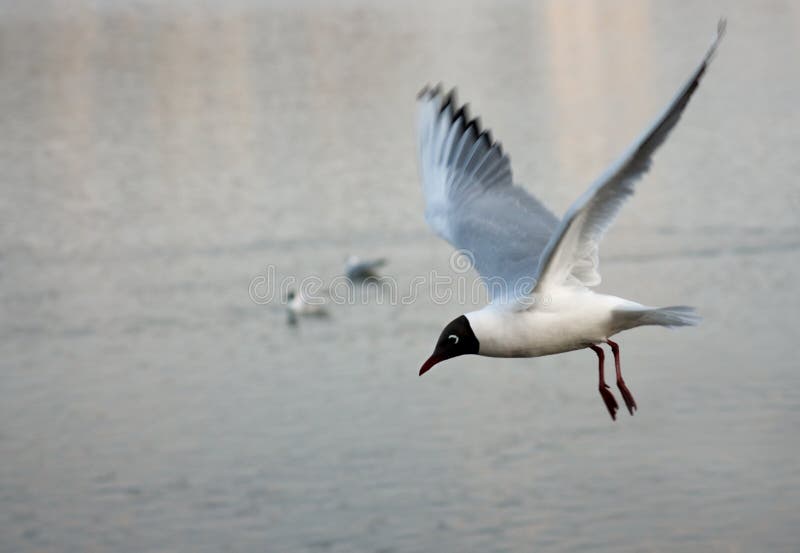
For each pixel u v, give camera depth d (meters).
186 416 17.36
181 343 20.72
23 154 36.97
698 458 15.16
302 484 15.11
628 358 18.53
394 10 64.94
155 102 44.38
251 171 33.59
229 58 52.78
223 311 22.41
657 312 7.23
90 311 22.66
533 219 7.97
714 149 33.09
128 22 64.81
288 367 19.28
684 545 13.36
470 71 47.25
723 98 39.62
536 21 59.22
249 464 15.71
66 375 19.23
